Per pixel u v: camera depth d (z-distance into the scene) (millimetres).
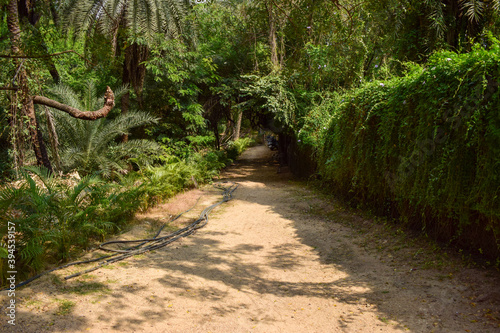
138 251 5191
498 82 3637
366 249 5230
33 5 7922
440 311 3191
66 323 2939
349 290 3902
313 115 11023
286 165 17141
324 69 8641
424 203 4766
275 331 3045
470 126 3805
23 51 4523
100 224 5480
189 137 15438
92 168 12047
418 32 7887
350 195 7699
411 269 4230
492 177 3619
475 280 3627
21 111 6531
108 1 10805
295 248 5574
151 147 12938
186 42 14328
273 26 10461
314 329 3078
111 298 3520
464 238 4301
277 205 8609
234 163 20062
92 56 4820
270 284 4188
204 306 3502
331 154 8617
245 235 6336
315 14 4219
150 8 11398
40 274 4082
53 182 6191
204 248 5531
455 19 7383
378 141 6137
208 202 9195
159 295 3680
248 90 12305
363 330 3016
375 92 6199
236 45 15781
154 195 8250
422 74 4758
